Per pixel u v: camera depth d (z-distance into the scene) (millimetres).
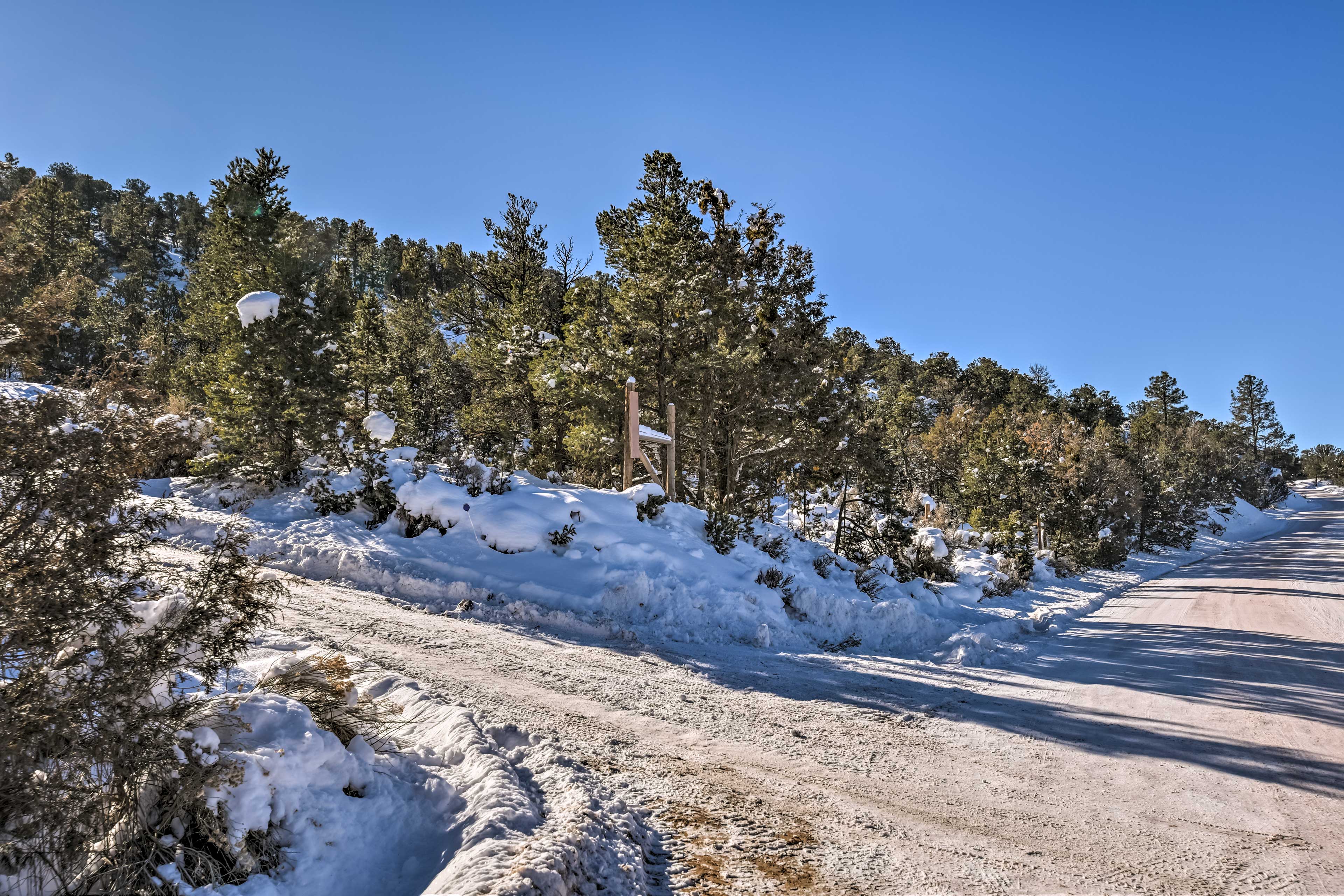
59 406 3471
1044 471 37500
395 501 16391
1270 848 4887
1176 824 5273
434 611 11172
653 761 5961
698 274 22672
